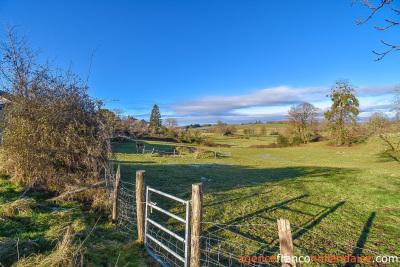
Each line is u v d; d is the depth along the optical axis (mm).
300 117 48250
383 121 23438
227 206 7117
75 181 5758
